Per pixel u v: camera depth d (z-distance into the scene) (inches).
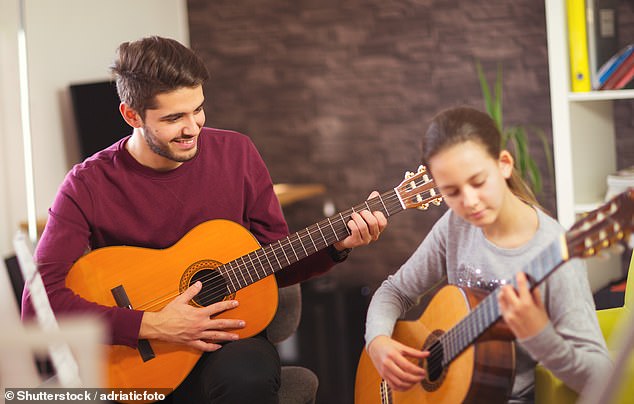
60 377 56.2
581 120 120.6
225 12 166.6
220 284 82.6
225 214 87.7
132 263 83.0
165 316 79.4
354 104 161.3
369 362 75.9
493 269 67.5
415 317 132.3
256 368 77.0
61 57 133.6
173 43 81.1
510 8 149.9
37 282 78.5
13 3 119.6
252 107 166.9
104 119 131.7
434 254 73.7
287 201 146.9
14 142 116.0
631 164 132.5
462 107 66.3
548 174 149.6
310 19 162.2
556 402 62.6
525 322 59.1
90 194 85.0
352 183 163.2
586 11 115.3
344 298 147.0
